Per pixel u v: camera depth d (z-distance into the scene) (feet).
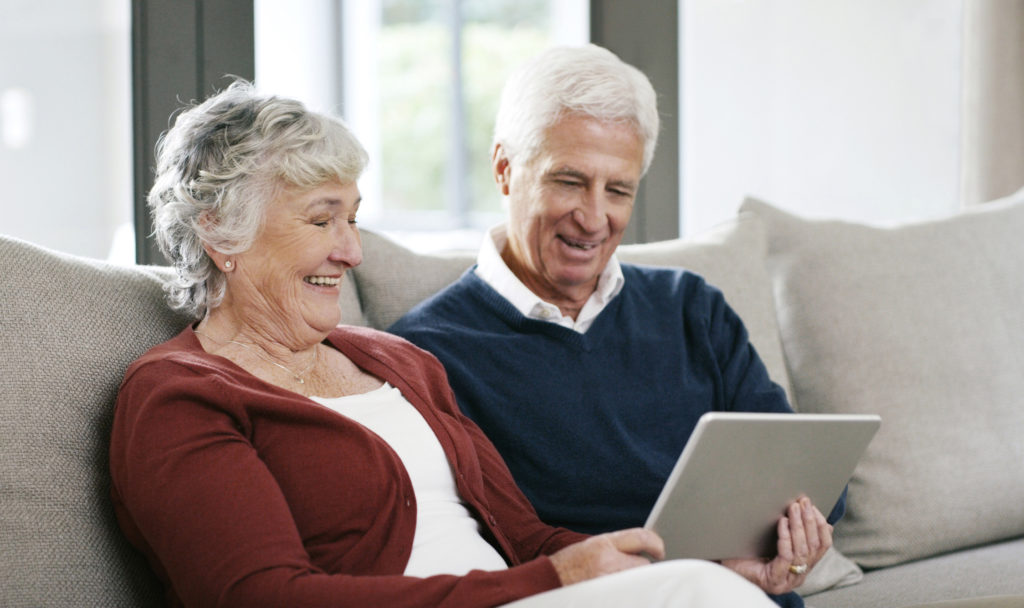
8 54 8.21
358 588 4.38
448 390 6.08
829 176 11.73
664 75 9.97
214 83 7.73
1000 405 7.77
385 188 22.03
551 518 6.44
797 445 5.13
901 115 11.82
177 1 7.58
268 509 4.55
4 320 4.93
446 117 22.30
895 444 7.46
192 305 5.52
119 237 8.41
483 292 6.81
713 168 11.30
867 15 11.66
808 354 7.75
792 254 8.01
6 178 8.30
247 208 5.18
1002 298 8.11
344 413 5.44
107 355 5.20
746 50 11.35
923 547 7.36
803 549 5.49
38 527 4.71
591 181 6.57
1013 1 11.02
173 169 5.36
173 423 4.68
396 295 7.02
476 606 4.39
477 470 5.78
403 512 5.16
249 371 5.31
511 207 6.89
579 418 6.55
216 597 4.40
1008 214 8.52
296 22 17.24
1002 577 6.79
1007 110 11.10
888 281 7.88
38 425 4.83
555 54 6.77
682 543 5.15
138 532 4.88
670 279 7.23
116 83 8.34
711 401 7.00
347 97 19.19
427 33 21.95
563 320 6.84
